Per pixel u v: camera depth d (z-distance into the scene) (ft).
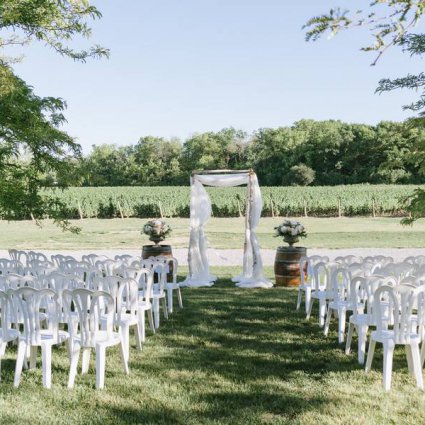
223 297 32.37
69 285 23.03
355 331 23.76
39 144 27.40
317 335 23.02
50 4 26.55
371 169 179.63
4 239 72.28
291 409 14.28
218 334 23.20
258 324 25.16
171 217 117.39
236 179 37.58
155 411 14.23
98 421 13.57
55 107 28.30
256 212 37.19
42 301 20.63
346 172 206.49
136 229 87.15
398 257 47.93
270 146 233.14
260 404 14.74
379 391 15.79
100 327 20.53
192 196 38.09
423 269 21.27
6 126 26.27
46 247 62.80
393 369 18.16
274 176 223.10
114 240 70.08
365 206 112.06
